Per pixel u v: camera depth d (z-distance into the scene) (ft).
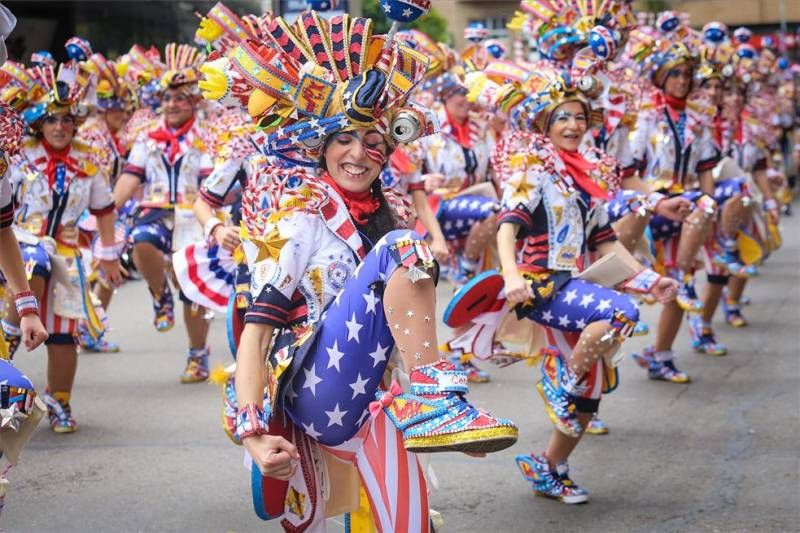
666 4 133.39
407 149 50.37
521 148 34.78
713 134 54.80
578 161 35.22
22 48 87.81
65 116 42.06
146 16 93.50
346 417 23.09
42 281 41.91
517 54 52.65
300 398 23.02
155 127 52.44
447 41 159.53
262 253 22.85
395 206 24.62
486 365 55.72
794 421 44.06
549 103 35.17
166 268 52.19
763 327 64.23
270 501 24.18
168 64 52.54
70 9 89.45
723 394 48.88
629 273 35.14
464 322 34.86
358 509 24.26
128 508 35.17
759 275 84.53
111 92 65.36
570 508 34.96
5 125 26.22
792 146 132.87
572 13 41.06
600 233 35.96
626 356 56.59
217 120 39.24
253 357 22.53
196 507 35.19
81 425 44.86
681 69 52.60
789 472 37.73
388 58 23.53
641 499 35.68
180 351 59.67
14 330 41.57
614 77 47.11
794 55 150.20
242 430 21.81
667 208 39.99
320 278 23.08
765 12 146.92
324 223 23.15
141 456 40.50
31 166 42.16
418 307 21.98
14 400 23.73
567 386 34.22
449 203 56.39
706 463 39.14
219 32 27.25
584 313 33.73
